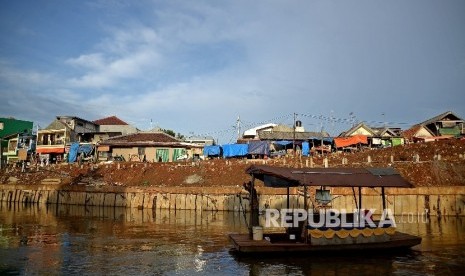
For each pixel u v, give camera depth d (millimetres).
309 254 19609
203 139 78688
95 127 77500
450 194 35875
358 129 65312
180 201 43188
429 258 19609
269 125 80250
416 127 65062
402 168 41469
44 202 49094
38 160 67250
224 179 47531
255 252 19188
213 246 23078
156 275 16812
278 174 20281
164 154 61906
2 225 31609
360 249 19844
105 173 53812
